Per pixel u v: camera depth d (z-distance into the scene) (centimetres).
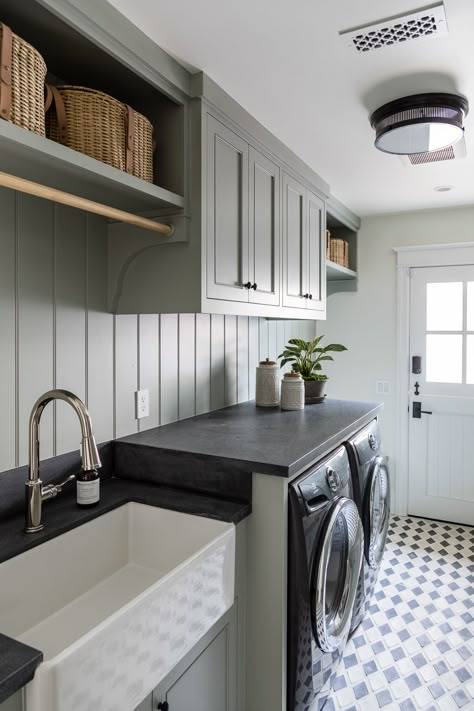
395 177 272
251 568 154
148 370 195
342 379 386
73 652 80
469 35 140
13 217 138
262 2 125
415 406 362
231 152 180
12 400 138
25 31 123
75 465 158
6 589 116
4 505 136
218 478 157
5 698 74
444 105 175
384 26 136
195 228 161
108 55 135
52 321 151
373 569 236
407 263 360
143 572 149
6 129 98
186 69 157
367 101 182
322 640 165
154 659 100
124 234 169
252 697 157
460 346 348
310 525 156
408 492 367
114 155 134
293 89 172
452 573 275
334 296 387
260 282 204
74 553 135
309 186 258
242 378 276
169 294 166
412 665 201
